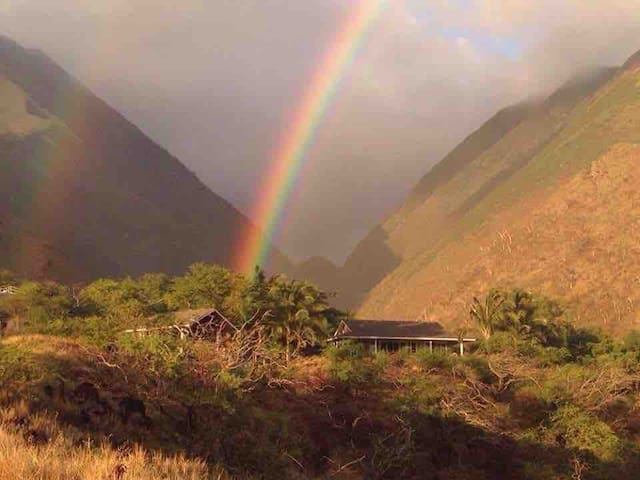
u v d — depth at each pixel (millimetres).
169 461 12367
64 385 22203
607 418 45094
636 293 105625
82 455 11070
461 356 51281
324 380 42562
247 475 22172
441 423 39188
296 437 31562
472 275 134750
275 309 50531
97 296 55188
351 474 32906
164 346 26391
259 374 33656
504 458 39406
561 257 120938
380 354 49250
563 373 47969
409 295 156625
